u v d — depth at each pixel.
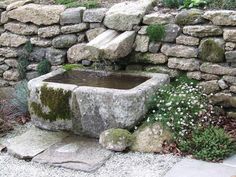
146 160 3.34
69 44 4.61
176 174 3.10
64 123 3.84
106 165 3.32
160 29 4.05
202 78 3.98
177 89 3.88
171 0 4.28
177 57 4.05
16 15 4.86
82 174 3.22
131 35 4.11
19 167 3.40
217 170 3.12
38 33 4.76
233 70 3.81
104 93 3.61
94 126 3.72
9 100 4.61
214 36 3.89
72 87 3.76
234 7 4.01
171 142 3.51
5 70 5.09
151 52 4.16
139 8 4.25
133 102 3.58
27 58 4.91
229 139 3.41
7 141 3.81
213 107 3.94
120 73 4.15
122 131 3.53
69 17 4.54
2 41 5.03
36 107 3.95
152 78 3.94
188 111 3.69
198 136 3.49
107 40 4.11
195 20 3.94
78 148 3.57
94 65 4.45
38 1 5.02
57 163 3.37
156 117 3.64
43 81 4.01
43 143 3.70
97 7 4.57
